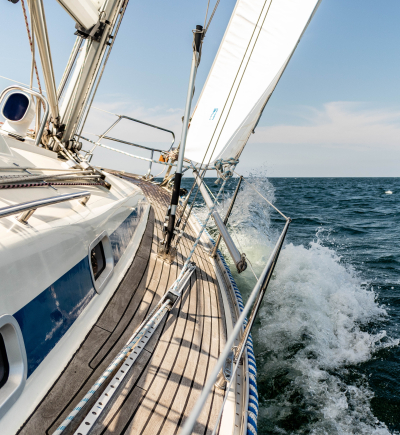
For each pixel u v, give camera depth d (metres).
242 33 3.29
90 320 2.43
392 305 6.57
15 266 1.63
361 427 3.59
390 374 4.44
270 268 2.46
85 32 3.47
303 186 61.06
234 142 3.67
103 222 2.86
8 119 3.28
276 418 3.64
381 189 52.41
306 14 3.02
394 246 11.74
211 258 5.12
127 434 1.87
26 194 2.30
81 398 1.92
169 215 3.89
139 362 2.41
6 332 1.58
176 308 3.25
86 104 4.08
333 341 5.12
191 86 3.42
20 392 1.62
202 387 2.39
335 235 13.77
